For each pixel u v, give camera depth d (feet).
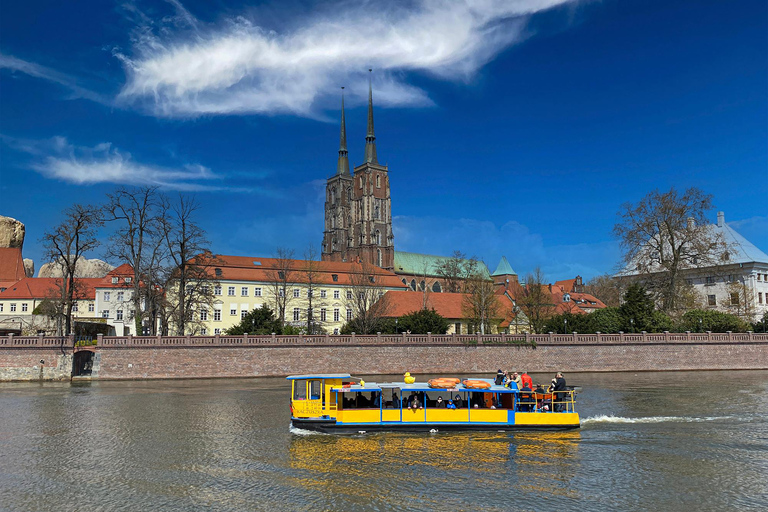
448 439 118.52
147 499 80.89
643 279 337.52
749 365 292.61
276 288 389.80
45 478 90.63
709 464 98.48
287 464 98.68
